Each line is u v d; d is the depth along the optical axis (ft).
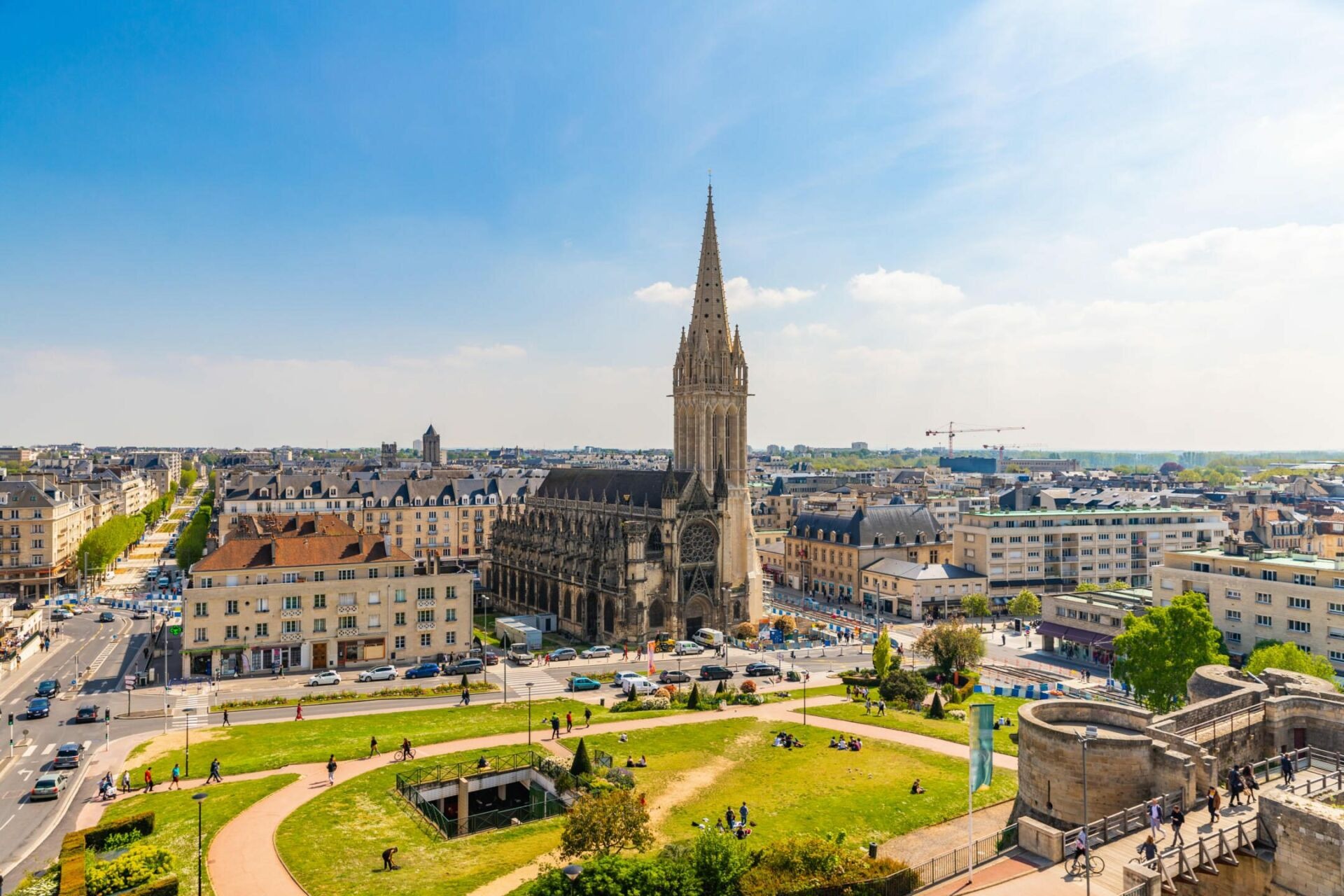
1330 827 125.80
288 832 190.19
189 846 182.60
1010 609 517.96
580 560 492.13
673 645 453.99
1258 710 186.29
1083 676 392.06
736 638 478.18
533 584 557.33
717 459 518.37
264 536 404.77
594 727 284.00
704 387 511.81
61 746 253.44
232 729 282.56
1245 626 387.96
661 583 474.90
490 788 234.99
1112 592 466.29
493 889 163.73
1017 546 570.46
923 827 202.69
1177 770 155.33
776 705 322.96
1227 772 176.14
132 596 590.96
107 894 154.20
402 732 277.03
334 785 222.28
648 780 231.71
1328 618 353.72
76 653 410.93
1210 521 615.16
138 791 221.66
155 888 154.71
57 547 600.80
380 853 181.98
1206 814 152.25
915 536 635.25
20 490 580.30
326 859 176.96
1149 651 274.77
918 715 308.81
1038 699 342.44
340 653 387.14
